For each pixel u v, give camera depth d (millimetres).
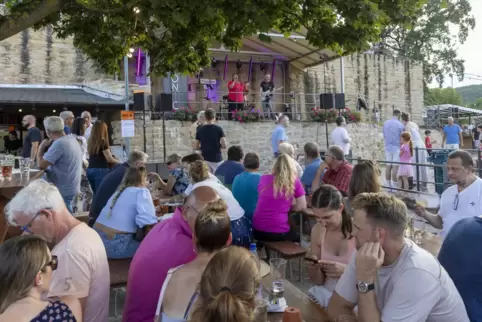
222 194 4160
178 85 16391
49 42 13969
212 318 1417
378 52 22078
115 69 5637
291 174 4660
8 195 4156
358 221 2057
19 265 1723
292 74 18672
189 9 3580
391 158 10211
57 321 1746
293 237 4824
